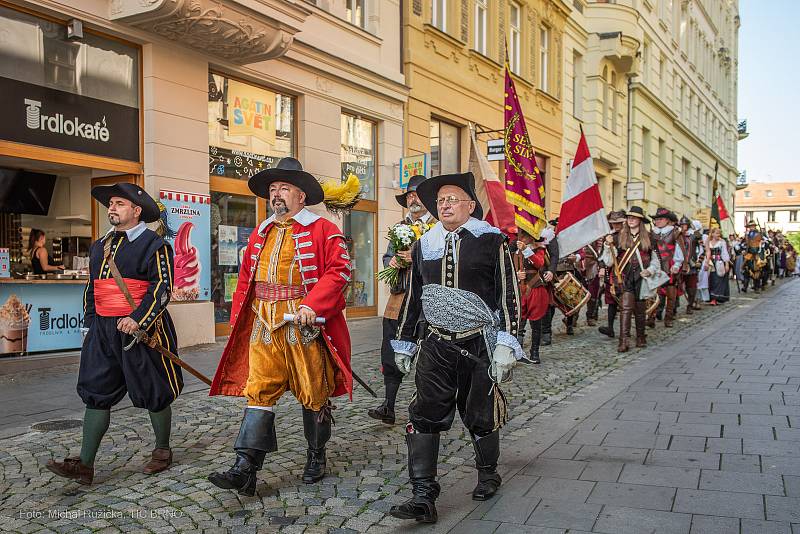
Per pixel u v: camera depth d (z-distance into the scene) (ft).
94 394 12.78
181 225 28.94
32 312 25.36
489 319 11.73
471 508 11.87
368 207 42.06
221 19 27.55
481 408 11.91
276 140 35.55
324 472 13.43
